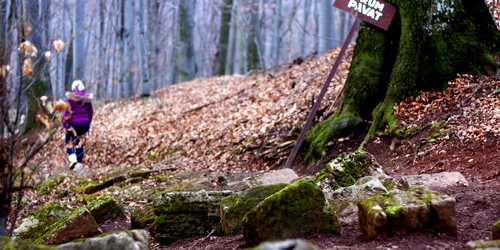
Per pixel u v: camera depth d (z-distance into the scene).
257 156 9.73
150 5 26.22
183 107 15.47
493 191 5.23
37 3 8.20
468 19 8.63
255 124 11.25
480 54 8.38
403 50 8.55
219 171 9.70
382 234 3.89
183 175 9.48
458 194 5.33
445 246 3.70
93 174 11.20
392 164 7.43
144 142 12.93
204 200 5.50
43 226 6.01
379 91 9.06
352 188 5.04
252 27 24.33
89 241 3.50
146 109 16.55
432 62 8.51
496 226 3.69
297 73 14.25
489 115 7.05
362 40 9.33
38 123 3.99
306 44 32.88
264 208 4.33
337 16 31.11
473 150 6.57
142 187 8.91
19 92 3.87
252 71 19.05
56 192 9.62
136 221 6.29
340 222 4.62
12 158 3.83
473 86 7.96
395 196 4.26
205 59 38.31
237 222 4.95
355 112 9.00
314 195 4.39
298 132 9.80
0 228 3.83
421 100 8.24
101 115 17.45
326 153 8.64
